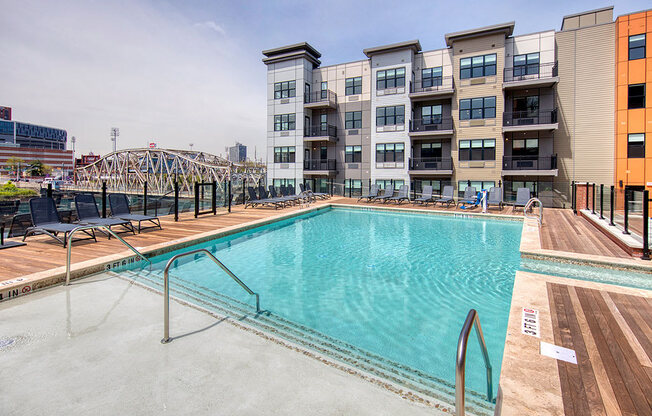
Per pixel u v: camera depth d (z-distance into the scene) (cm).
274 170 2836
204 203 1631
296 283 577
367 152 2578
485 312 461
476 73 2114
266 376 266
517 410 215
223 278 586
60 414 219
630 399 225
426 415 222
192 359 290
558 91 1950
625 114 1795
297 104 2708
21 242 728
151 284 523
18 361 283
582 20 1978
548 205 1925
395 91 2367
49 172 13138
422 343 366
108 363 282
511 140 2083
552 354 288
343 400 237
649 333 327
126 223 855
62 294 455
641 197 889
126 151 6438
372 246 886
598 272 644
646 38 1755
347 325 411
